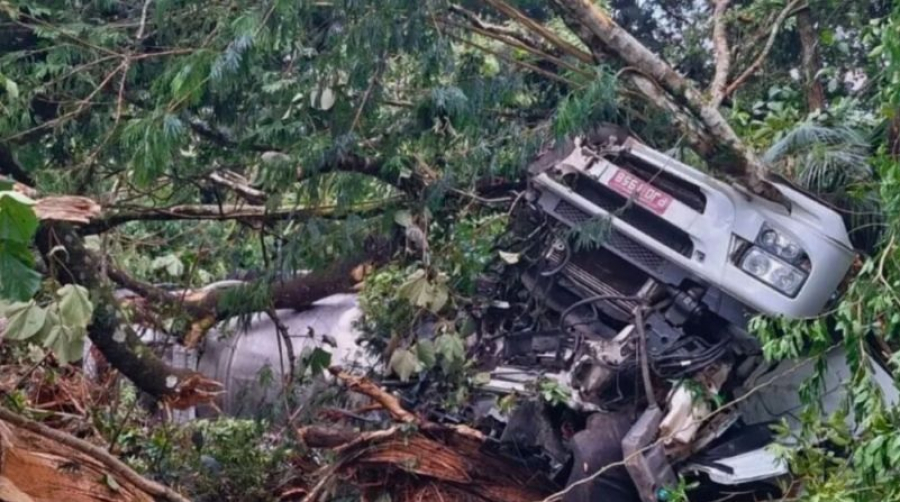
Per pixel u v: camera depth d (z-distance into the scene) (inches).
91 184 228.1
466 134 219.9
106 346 209.0
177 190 243.8
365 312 247.3
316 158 211.6
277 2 190.7
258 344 282.4
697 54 285.0
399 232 241.8
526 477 220.4
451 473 219.3
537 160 218.8
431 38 200.5
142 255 287.0
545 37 205.8
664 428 198.4
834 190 212.4
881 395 172.9
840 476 176.6
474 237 233.6
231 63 192.2
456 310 232.4
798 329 186.4
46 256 204.4
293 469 236.8
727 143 200.5
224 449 238.5
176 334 263.0
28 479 146.9
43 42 226.1
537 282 225.1
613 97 195.0
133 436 225.3
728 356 208.5
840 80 270.8
